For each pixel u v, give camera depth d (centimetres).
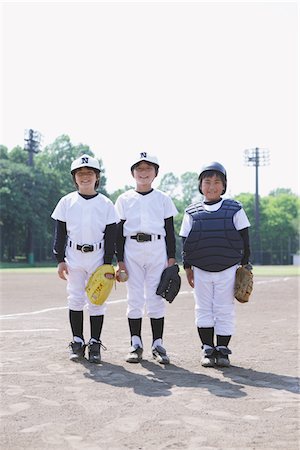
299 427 349
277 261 8700
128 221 588
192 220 581
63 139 8106
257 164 7106
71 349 567
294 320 899
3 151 7200
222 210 573
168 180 10206
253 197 9225
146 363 550
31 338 689
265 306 1135
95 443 321
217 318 561
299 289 1658
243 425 353
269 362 556
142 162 588
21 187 6450
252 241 8362
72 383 462
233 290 564
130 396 422
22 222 6394
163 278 567
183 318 920
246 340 692
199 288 566
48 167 7519
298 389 446
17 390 438
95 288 551
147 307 585
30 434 336
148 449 311
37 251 7125
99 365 536
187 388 447
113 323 848
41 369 514
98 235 575
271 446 316
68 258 583
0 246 6644
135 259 581
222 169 585
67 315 955
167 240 593
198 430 343
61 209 587
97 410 385
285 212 9069
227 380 477
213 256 560
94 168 580
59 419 365
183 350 620
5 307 1106
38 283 2030
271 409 389
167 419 365
